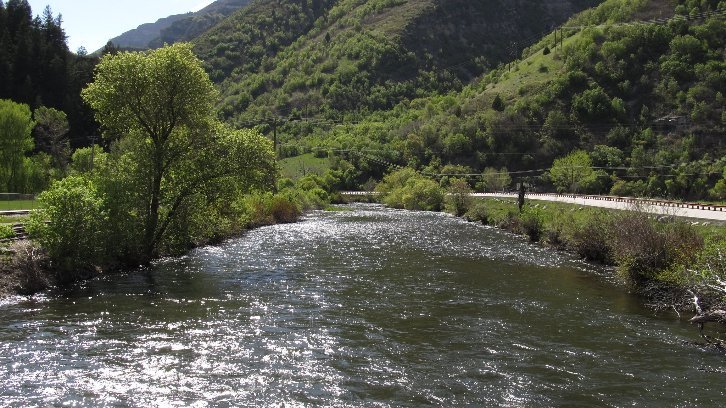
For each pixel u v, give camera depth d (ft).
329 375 45.19
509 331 58.13
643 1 495.82
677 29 427.33
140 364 47.14
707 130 350.23
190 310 66.13
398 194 321.52
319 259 108.68
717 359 49.52
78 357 48.55
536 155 402.93
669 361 48.91
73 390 41.47
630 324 60.95
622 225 83.05
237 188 112.16
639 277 76.84
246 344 53.11
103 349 50.80
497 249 124.98
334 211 275.80
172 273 91.20
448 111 514.68
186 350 51.03
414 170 411.34
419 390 42.29
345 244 133.59
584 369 46.93
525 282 85.15
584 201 187.32
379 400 40.42
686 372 46.32
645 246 75.97
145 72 98.58
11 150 237.45
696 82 387.55
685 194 314.55
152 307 67.15
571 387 43.09
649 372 46.26
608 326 60.13
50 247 79.46
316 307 68.49
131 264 96.22
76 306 66.69
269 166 115.03
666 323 61.36
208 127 108.99
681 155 340.18
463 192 245.45
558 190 356.59
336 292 77.56
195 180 106.83
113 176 99.76
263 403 39.70
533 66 524.52
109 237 90.02
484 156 416.46
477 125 438.40
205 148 109.09
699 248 70.90
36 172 243.60
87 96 101.09
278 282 84.69
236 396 40.86
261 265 100.73
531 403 40.11
